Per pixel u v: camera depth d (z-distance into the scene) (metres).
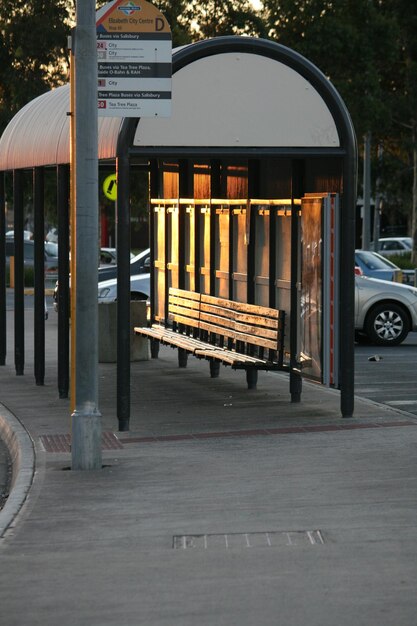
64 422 16.30
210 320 20.11
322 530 9.88
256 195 19.12
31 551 9.45
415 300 28.25
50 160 19.14
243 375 21.44
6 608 7.97
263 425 15.52
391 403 18.08
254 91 15.90
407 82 60.88
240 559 9.06
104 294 31.20
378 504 10.78
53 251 52.59
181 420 16.12
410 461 12.81
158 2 50.00
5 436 16.09
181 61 15.65
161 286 23.69
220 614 7.72
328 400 17.84
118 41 14.77
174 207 22.69
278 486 11.66
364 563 8.84
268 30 54.41
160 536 9.84
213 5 51.12
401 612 7.67
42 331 20.58
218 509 10.75
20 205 22.47
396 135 67.31
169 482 12.02
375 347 27.83
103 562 9.08
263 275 18.78
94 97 13.24
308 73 15.95
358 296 28.12
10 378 21.72
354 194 15.90
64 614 7.81
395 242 78.06
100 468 12.85
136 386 19.94
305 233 16.56
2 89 52.50
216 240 20.83
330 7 54.44
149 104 14.86
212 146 15.80
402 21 58.62
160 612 7.80
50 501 11.28
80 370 12.95
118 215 15.51
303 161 17.31
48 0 50.31
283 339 17.14
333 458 13.05
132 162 24.64
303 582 8.39
